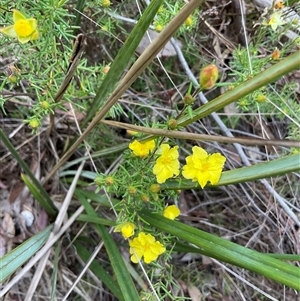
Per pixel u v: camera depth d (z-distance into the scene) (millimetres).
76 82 198
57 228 199
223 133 231
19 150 221
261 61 183
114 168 213
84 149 229
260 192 224
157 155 160
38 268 192
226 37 227
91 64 224
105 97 168
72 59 149
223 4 214
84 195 213
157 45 123
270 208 215
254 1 217
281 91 218
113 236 224
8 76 163
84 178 229
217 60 220
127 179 168
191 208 238
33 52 164
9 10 149
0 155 221
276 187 233
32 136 219
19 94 176
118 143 228
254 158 236
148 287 208
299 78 229
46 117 218
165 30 118
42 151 224
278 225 214
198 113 137
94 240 224
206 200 242
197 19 199
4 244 204
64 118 209
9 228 206
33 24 137
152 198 175
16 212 211
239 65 197
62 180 224
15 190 215
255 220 230
